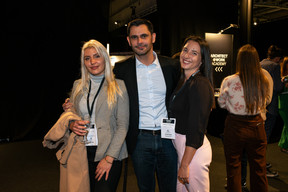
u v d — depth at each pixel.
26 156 4.35
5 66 5.20
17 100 5.36
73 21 5.71
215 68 4.91
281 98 3.85
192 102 1.62
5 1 5.07
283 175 3.37
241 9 4.85
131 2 8.03
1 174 3.54
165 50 5.49
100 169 1.62
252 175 2.36
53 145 1.81
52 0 5.48
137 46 1.81
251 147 2.32
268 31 8.95
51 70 5.64
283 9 7.99
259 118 2.31
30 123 5.52
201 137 1.58
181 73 1.84
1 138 5.26
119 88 1.73
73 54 5.78
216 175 3.38
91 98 1.74
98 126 1.67
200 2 5.62
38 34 5.44
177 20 5.47
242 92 2.27
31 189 3.05
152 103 1.88
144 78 1.89
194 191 1.67
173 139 1.82
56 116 5.75
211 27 5.76
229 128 2.38
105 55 1.72
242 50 2.32
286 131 3.92
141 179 1.92
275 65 3.32
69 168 1.66
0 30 5.08
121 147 1.70
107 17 6.06
